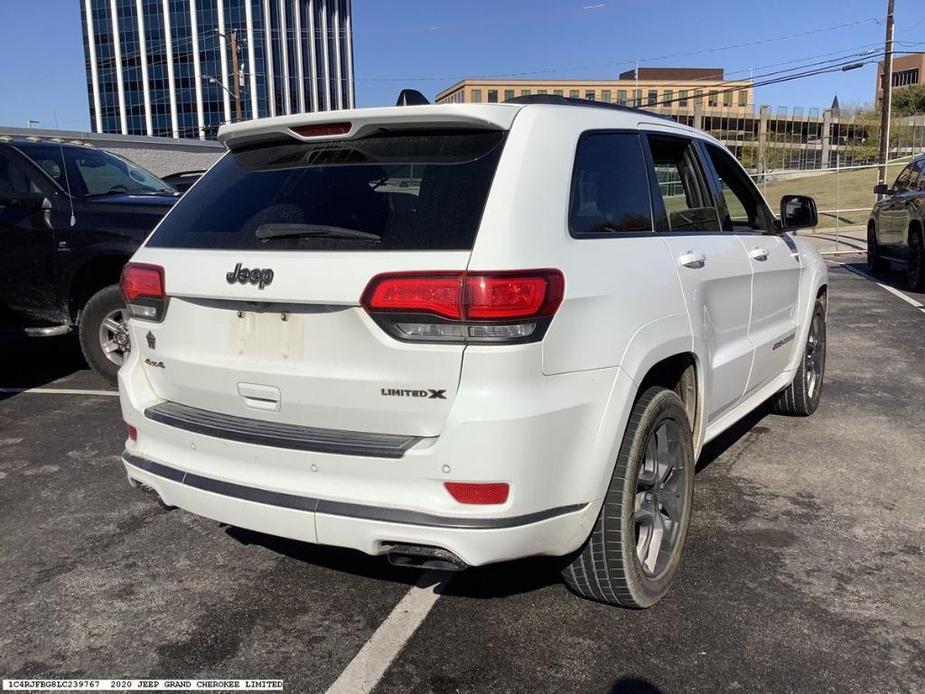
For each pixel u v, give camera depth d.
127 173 7.29
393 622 3.13
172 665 2.88
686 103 79.75
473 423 2.45
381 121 2.84
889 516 4.07
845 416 5.80
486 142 2.78
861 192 41.34
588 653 2.91
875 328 9.16
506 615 3.17
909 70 128.12
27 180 6.41
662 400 3.12
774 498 4.30
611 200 3.17
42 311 6.49
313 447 2.66
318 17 99.12
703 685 2.72
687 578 3.43
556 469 2.61
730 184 4.59
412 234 2.60
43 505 4.28
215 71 94.44
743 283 4.11
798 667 2.81
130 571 3.56
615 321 2.82
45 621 3.17
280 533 2.74
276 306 2.74
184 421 2.99
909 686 2.70
